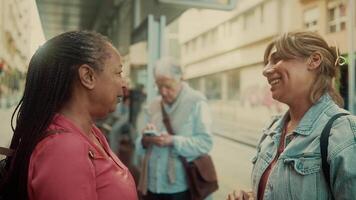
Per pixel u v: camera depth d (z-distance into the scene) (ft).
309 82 4.09
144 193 8.08
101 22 18.52
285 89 4.13
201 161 7.84
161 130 8.20
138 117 14.51
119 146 15.10
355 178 3.57
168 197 7.81
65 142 2.99
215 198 8.92
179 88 8.20
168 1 11.02
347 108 7.50
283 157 4.04
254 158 4.76
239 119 10.86
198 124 7.95
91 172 3.02
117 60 3.43
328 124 3.85
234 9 11.36
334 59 4.13
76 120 3.26
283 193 3.95
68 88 3.22
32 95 3.25
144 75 14.42
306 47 4.01
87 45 3.25
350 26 7.88
